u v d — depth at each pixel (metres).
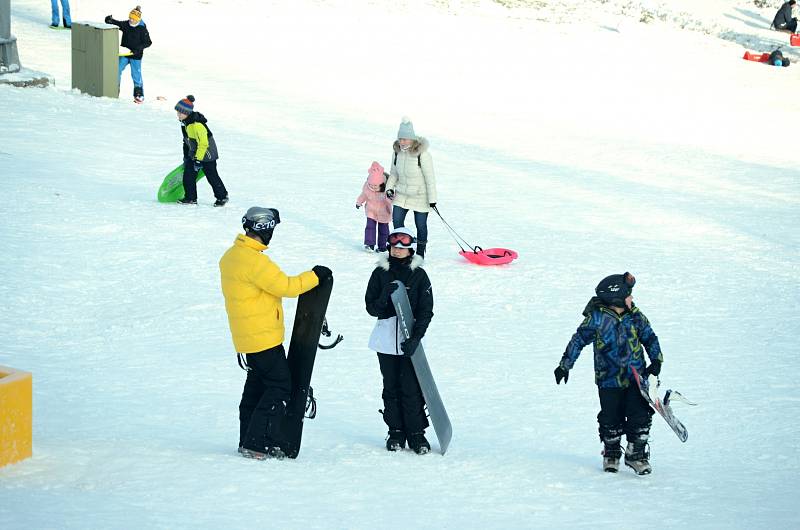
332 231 48.97
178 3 134.25
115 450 20.47
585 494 19.61
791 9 170.75
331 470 20.45
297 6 141.00
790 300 41.81
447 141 81.88
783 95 120.25
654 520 17.84
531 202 61.47
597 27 151.38
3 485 17.45
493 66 120.88
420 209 44.41
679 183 72.38
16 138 62.03
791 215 62.72
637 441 21.45
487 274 43.59
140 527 15.19
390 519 16.97
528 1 163.62
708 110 107.19
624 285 21.52
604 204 62.50
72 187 51.75
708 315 38.84
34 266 38.84
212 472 19.25
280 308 21.55
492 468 21.44
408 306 22.33
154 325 33.81
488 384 29.20
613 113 101.88
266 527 15.85
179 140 68.50
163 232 45.31
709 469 22.33
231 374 28.84
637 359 21.59
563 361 21.94
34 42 101.50
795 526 17.66
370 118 88.00
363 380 29.23
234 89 94.31
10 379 18.94
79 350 30.81
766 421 26.25
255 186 57.59
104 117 73.19
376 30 133.62
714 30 161.88
